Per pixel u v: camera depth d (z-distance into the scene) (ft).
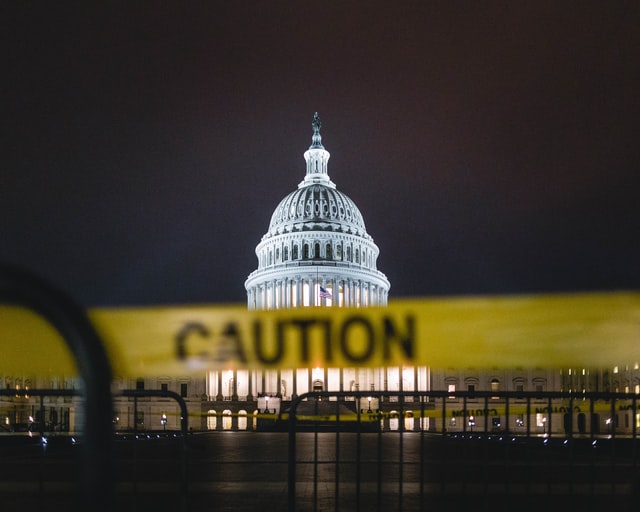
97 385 7.72
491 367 31.81
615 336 32.45
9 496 51.34
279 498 51.16
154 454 108.37
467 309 31.53
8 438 91.40
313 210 441.27
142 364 31.19
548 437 37.06
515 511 40.78
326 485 59.88
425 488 54.24
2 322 29.66
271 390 376.48
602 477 61.11
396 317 31.91
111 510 7.75
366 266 442.91
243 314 31.50
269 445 151.64
